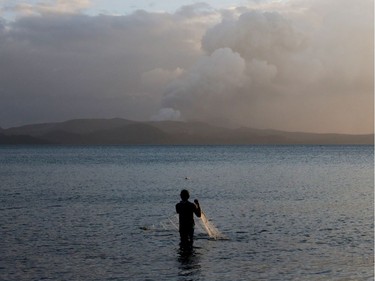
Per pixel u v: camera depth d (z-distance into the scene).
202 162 122.62
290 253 19.14
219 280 15.32
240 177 69.44
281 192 47.16
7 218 29.17
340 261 17.73
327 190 49.38
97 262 17.77
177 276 15.81
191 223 21.03
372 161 129.50
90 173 78.19
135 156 175.25
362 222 27.42
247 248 20.12
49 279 15.51
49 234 23.67
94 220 28.44
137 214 31.12
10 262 17.73
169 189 50.62
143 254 19.11
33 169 89.44
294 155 191.62
